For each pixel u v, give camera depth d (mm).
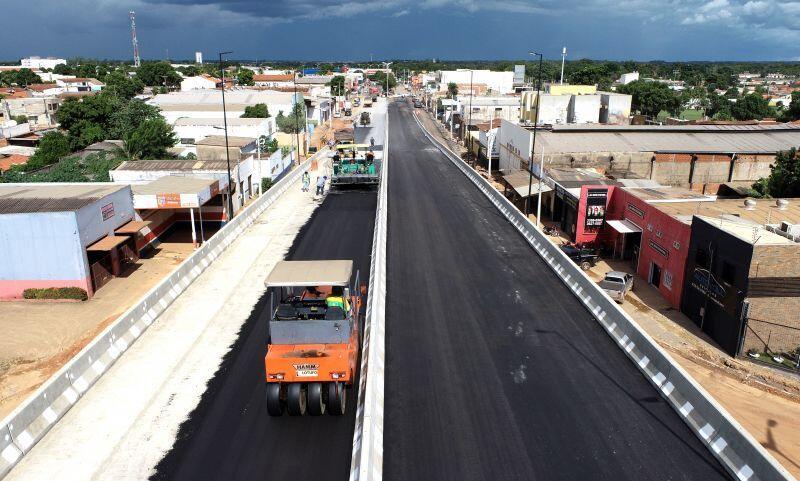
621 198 32906
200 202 31484
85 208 25000
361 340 16812
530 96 74750
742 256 20688
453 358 16062
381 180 42750
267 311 20703
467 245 28031
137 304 18781
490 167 57531
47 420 13203
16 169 51406
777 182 39625
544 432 12500
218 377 15789
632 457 11602
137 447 12570
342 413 13727
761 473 10492
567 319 18969
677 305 25734
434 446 11992
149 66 166875
